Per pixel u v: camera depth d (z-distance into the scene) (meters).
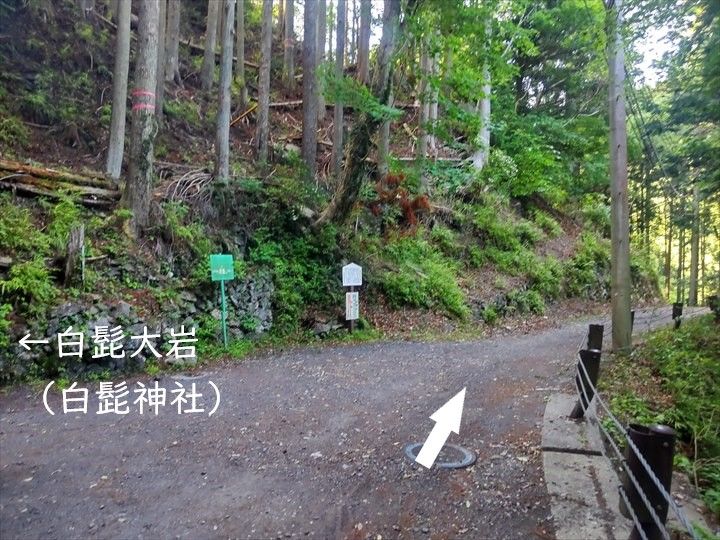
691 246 23.73
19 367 6.81
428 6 10.12
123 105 10.95
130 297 8.51
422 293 13.11
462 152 19.17
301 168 13.26
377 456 4.84
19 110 11.77
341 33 13.92
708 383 7.53
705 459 5.56
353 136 11.55
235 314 9.88
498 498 4.04
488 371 8.48
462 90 11.59
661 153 13.17
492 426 5.73
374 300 12.62
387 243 14.28
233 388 7.13
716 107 8.71
